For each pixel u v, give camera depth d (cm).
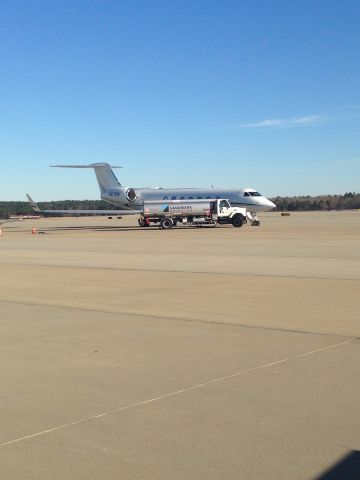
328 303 1420
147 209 6200
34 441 613
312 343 1017
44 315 1311
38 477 536
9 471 548
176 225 6575
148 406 710
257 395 743
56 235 4972
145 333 1112
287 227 5888
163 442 605
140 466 554
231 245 3438
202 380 809
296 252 2878
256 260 2498
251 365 880
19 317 1290
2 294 1623
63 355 958
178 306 1400
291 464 555
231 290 1648
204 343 1026
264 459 565
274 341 1035
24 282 1870
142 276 1991
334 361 897
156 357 936
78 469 550
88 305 1430
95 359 930
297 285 1733
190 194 6794
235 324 1186
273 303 1427
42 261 2581
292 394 744
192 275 2000
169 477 532
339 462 559
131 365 891
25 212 16912
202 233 4950
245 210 6203
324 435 619
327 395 740
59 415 686
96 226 7188
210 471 543
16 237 4709
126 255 2833
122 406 712
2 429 647
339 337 1062
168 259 2595
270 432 627
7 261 2598
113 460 567
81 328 1166
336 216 10338
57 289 1708
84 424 657
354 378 809
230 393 752
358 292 1588
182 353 958
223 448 589
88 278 1953
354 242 3569
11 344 1037
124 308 1383
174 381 807
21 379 830
